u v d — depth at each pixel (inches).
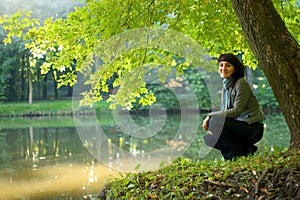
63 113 1097.4
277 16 184.5
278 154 176.2
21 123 839.7
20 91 1363.2
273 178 150.3
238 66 209.3
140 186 182.5
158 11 285.3
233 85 208.7
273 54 180.4
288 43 181.6
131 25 282.8
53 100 1283.2
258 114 207.2
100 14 287.6
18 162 360.8
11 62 1217.4
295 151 172.6
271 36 181.5
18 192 251.4
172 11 288.4
